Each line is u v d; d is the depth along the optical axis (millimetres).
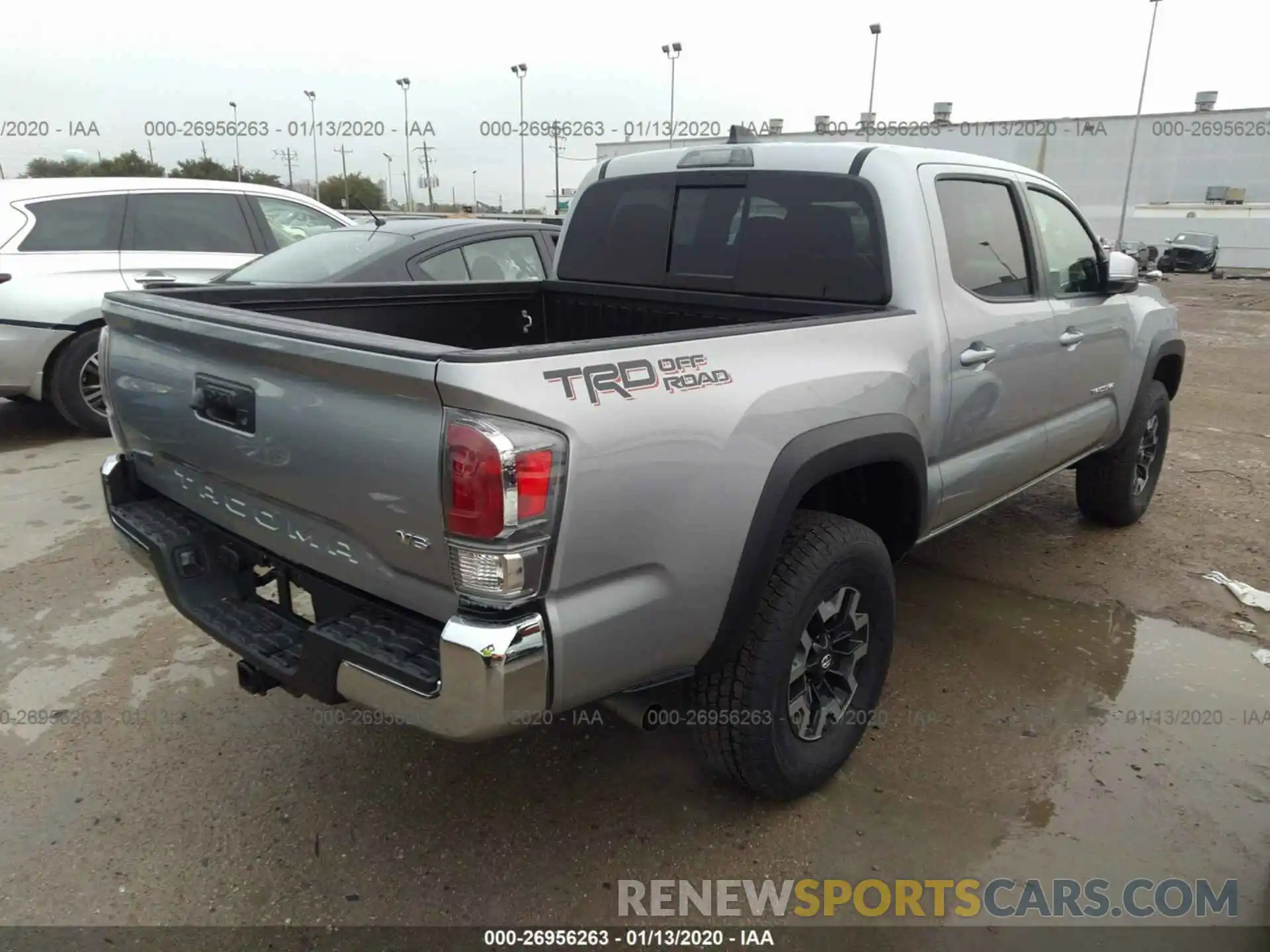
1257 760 2887
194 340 2264
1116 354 4195
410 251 5523
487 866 2406
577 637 1907
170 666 3391
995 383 3273
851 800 2686
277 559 2344
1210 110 39969
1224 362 10961
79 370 6328
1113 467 4629
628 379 1943
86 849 2441
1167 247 32688
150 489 2820
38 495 5234
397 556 1931
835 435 2430
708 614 2189
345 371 1869
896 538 2988
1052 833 2549
